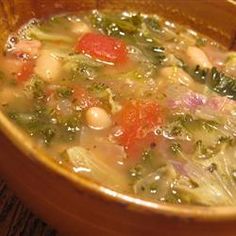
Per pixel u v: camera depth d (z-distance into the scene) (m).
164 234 0.14
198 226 0.14
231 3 0.24
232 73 0.24
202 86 0.23
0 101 0.20
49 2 0.23
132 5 0.25
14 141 0.14
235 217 0.14
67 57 0.22
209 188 0.18
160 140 0.19
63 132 0.19
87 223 0.15
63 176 0.14
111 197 0.14
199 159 0.19
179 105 0.21
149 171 0.18
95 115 0.19
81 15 0.24
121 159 0.19
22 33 0.22
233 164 0.19
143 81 0.22
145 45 0.24
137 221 0.14
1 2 0.21
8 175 0.16
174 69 0.22
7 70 0.21
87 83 0.21
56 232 0.19
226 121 0.21
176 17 0.25
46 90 0.20
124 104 0.20
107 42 0.23
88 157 0.18
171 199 0.17
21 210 0.19
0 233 0.18
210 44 0.25
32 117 0.19
